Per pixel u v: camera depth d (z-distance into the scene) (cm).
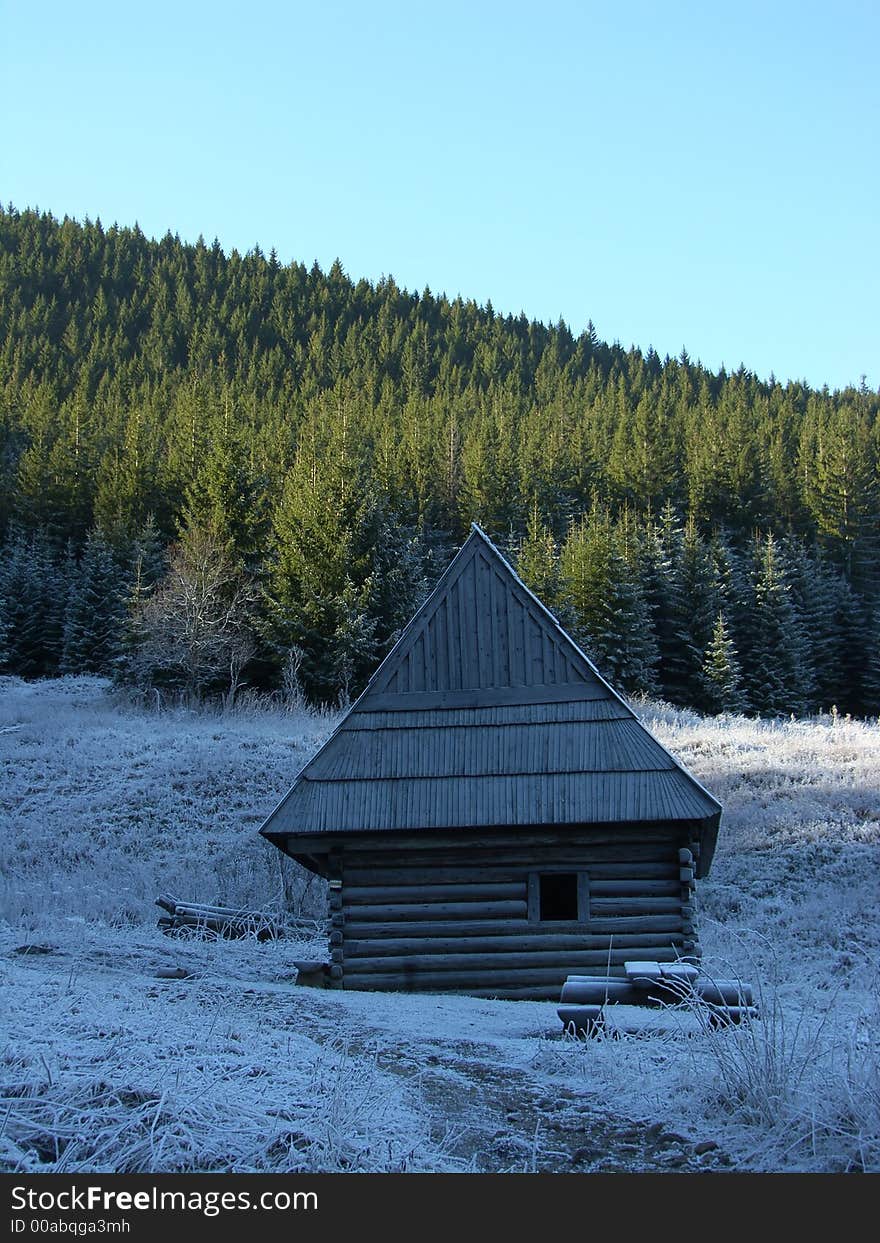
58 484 8512
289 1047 924
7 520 8431
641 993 1127
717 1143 719
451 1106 812
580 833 1518
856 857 2481
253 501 5872
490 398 14462
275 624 5169
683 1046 919
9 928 1759
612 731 1560
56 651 6506
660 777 1512
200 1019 1033
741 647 6806
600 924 1498
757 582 6988
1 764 3456
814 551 8344
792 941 1989
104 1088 752
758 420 12138
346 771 1570
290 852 1578
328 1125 702
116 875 2383
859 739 3800
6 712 4453
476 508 8875
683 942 1486
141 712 4512
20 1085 746
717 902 2273
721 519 9206
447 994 1471
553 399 14675
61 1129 684
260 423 11712
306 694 5100
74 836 2786
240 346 17825
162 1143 656
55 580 6812
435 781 1548
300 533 5397
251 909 2123
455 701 1616
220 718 4312
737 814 2812
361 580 5369
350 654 5100
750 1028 815
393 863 1543
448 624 1652
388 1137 721
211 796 3123
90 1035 916
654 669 6594
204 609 5088
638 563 6944
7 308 18575
